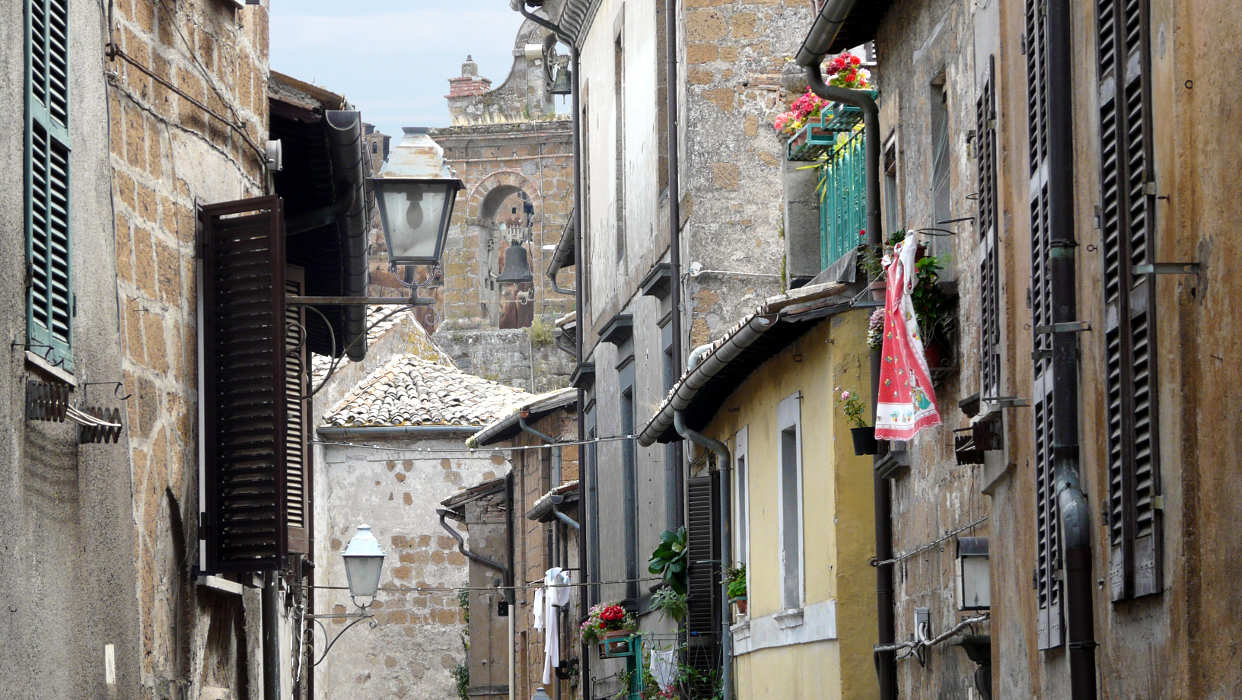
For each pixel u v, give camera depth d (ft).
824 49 53.88
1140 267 26.61
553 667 124.16
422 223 54.70
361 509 150.51
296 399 62.69
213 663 50.90
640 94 91.04
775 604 63.26
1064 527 31.76
